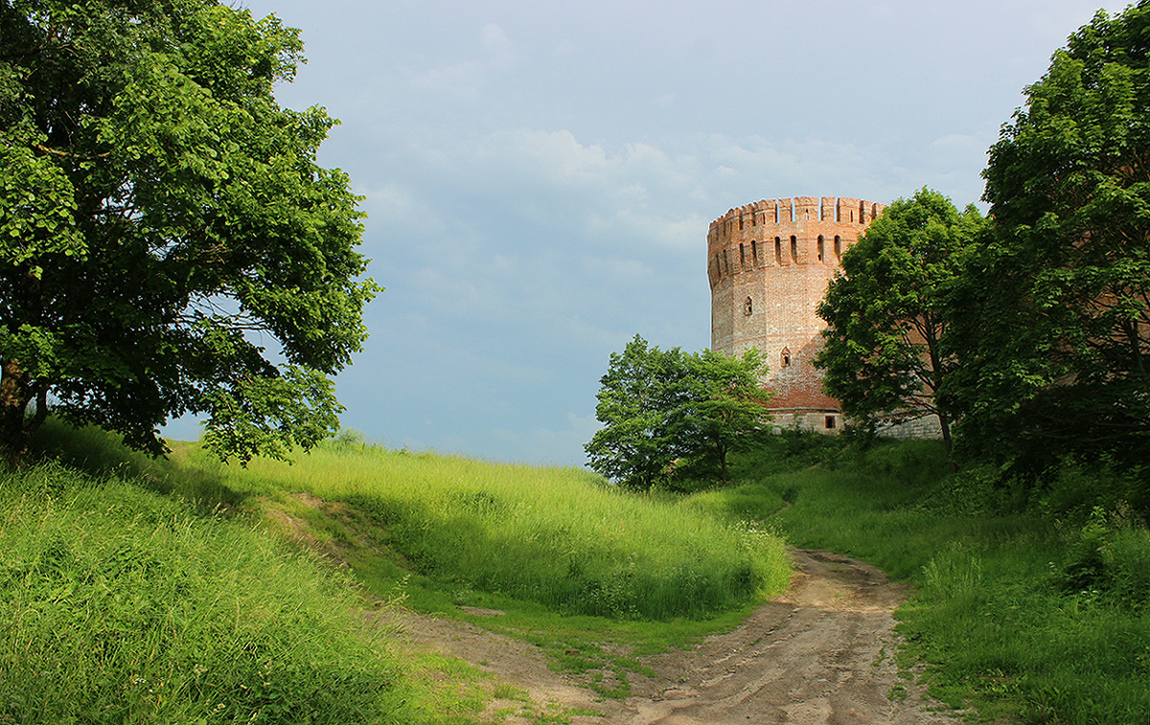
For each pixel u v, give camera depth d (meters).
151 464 15.16
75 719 5.01
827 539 26.16
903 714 7.91
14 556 6.67
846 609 14.73
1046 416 16.72
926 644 10.80
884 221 33.78
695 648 11.22
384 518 16.28
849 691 8.88
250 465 18.05
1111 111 15.45
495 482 20.70
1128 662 8.28
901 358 31.66
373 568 14.01
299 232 11.83
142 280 11.38
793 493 36.78
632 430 41.38
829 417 52.88
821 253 56.12
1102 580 11.20
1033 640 9.42
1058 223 15.18
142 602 6.39
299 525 15.12
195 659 5.96
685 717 7.71
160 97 9.72
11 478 9.61
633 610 13.20
